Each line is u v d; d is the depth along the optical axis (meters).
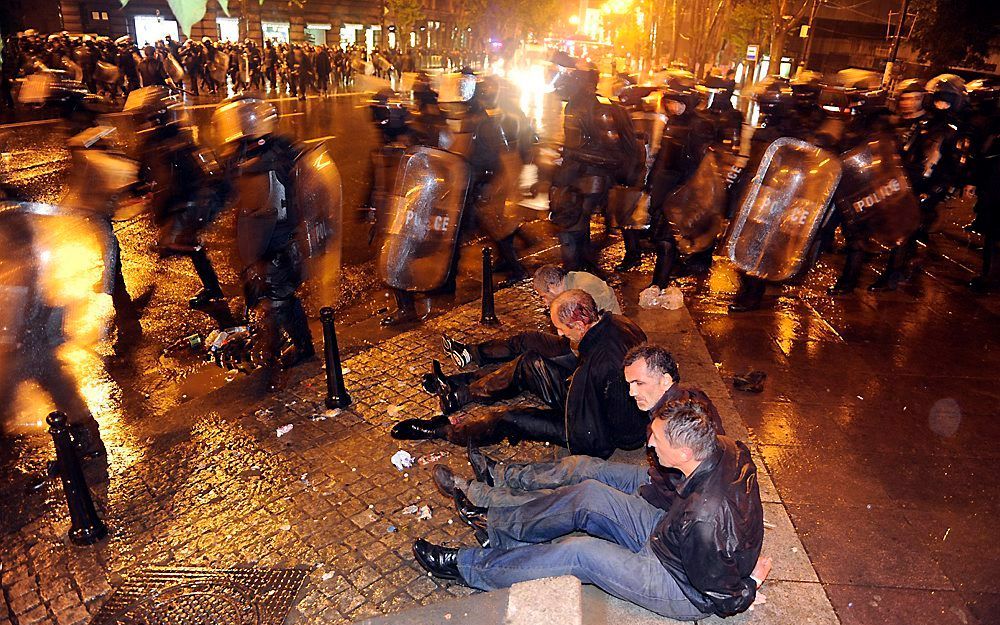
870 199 7.62
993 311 7.64
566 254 7.83
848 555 3.79
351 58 39.94
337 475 4.51
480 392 5.14
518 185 8.37
